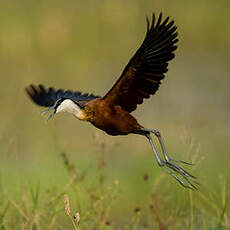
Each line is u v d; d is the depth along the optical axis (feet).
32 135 67.15
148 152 64.03
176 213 42.19
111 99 37.37
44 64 88.07
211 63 92.79
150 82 36.78
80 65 88.69
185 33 99.55
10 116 69.46
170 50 35.55
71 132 68.85
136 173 59.93
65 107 37.83
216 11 101.50
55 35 92.63
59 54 90.22
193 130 68.28
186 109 77.66
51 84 84.79
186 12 100.94
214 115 76.02
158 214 42.75
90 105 37.65
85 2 98.89
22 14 95.81
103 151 46.11
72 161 59.41
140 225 45.65
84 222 41.47
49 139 65.51
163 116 74.13
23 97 71.87
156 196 44.24
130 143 65.62
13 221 42.83
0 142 53.83
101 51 91.91
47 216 41.88
